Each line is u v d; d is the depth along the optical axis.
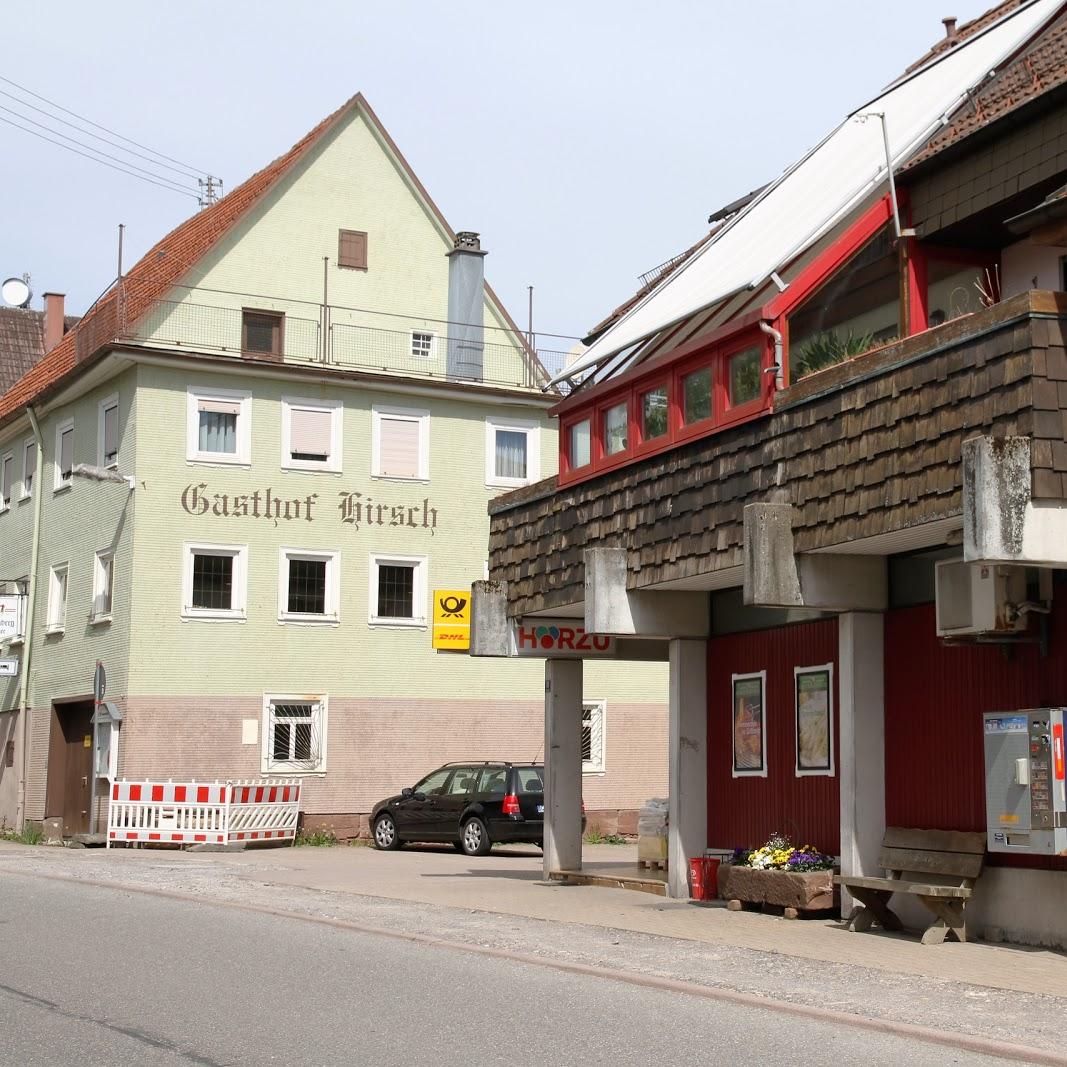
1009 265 16.17
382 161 37.25
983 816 14.37
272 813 31.17
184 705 32.81
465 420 36.19
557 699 21.64
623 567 18.05
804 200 17.38
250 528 33.78
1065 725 12.91
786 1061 8.68
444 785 29.69
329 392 34.88
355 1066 8.42
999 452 11.87
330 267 36.38
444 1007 10.38
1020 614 13.43
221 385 33.91
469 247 37.16
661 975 11.80
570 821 21.48
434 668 35.12
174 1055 8.67
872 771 15.47
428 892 19.12
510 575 20.91
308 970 12.06
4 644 39.59
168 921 15.49
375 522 34.97
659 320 17.41
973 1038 9.20
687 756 18.75
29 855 26.22
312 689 33.94
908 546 14.63
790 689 17.58
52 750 36.16
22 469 39.84
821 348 15.96
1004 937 13.92
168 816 29.88
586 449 19.23
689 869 18.55
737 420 15.85
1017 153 14.66
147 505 32.97
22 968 11.98
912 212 16.16
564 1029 9.62
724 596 18.72
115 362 33.34
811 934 14.62
